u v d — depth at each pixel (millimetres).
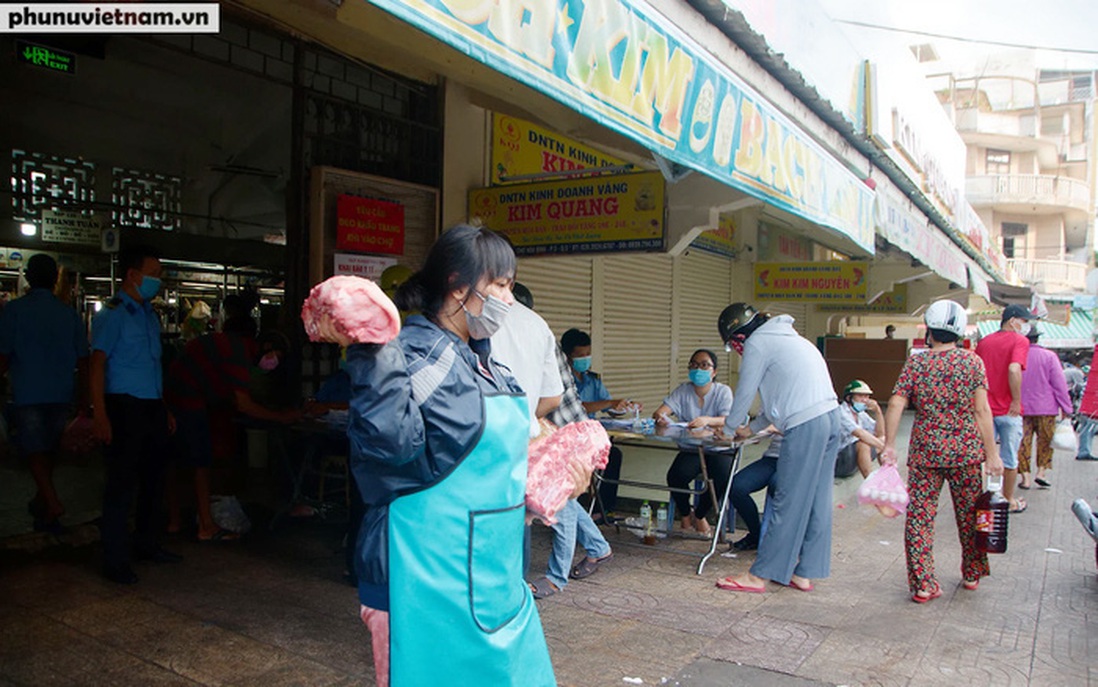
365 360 1619
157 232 8016
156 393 4352
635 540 5738
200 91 6711
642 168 6137
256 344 6000
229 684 3135
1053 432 8648
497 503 1838
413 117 6879
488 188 6758
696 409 6004
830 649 3773
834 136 7574
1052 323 29141
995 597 4656
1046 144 32406
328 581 4418
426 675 1759
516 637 1905
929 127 10594
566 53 2898
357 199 6266
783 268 11867
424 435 1726
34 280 4805
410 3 2188
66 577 4305
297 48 6020
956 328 4547
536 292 8367
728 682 3377
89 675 3166
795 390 4527
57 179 7617
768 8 5562
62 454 7703
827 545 4688
